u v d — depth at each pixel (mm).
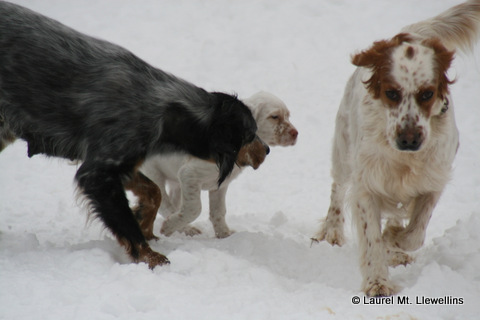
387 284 7500
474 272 7750
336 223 10156
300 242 9570
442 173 7902
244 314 6246
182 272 7535
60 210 11055
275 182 13211
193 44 20219
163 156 8609
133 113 8234
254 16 21562
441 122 7672
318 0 22297
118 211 7992
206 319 6094
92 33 20859
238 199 12406
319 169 13820
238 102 8742
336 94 17516
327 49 19859
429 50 7305
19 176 13062
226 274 7449
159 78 8609
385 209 8250
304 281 8023
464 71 18469
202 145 8555
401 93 7199
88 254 7469
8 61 8281
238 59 19297
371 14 21641
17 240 8430
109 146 8156
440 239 8773
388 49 7461
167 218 9586
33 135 8531
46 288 6574
